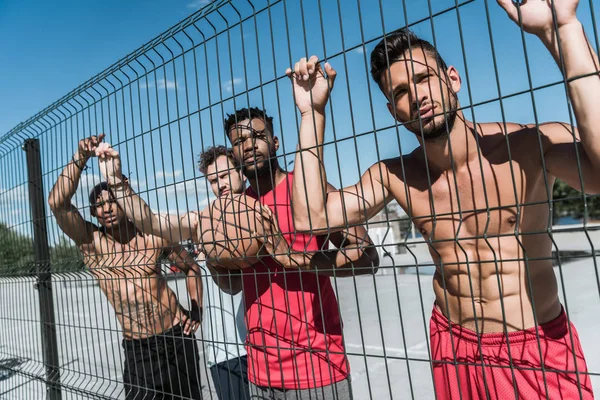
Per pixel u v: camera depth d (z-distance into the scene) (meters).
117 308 3.21
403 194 1.92
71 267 3.14
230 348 3.01
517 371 1.70
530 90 1.28
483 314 1.75
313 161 1.90
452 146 1.70
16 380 4.89
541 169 1.63
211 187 3.11
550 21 1.31
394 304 10.26
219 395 2.99
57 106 3.06
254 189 2.48
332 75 1.85
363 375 5.42
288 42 1.70
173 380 3.14
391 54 1.75
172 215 2.61
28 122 3.46
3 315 4.22
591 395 1.68
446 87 1.68
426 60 1.68
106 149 2.57
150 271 3.08
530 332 1.68
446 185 1.77
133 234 3.19
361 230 2.19
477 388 1.79
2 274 4.09
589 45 1.32
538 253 1.70
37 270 3.68
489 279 1.72
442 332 1.92
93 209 3.11
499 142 1.70
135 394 3.14
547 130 1.61
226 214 2.30
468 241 1.74
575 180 1.52
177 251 2.61
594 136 1.28
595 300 8.48
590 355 5.40
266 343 2.29
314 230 1.86
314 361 2.17
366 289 13.00
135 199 2.53
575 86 1.29
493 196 1.67
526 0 1.35
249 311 2.39
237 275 2.52
